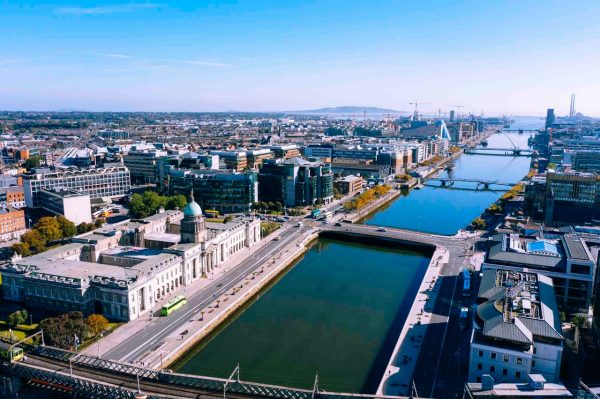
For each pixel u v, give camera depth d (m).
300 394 169.75
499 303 195.00
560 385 160.50
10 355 189.88
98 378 180.62
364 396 164.88
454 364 194.88
